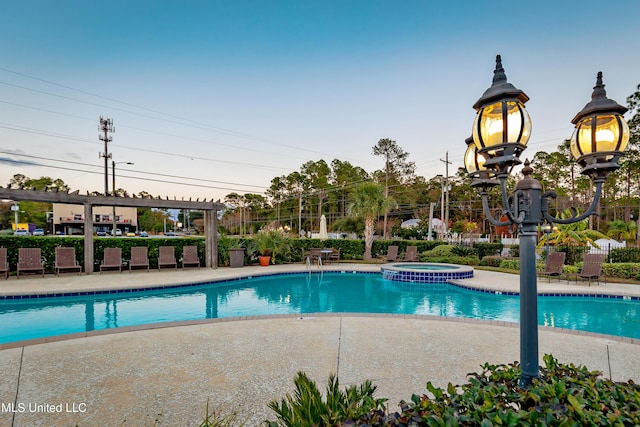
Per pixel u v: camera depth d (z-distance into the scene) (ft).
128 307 27.55
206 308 27.96
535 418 4.22
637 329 22.40
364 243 61.00
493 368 6.48
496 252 57.16
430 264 46.98
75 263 37.83
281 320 20.86
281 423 5.97
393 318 21.49
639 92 72.18
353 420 4.83
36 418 9.56
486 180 9.01
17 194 34.04
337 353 15.02
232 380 12.19
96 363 13.69
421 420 4.49
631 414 4.34
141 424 9.32
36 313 25.34
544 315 25.61
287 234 55.57
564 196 123.03
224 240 48.24
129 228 159.12
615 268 37.40
